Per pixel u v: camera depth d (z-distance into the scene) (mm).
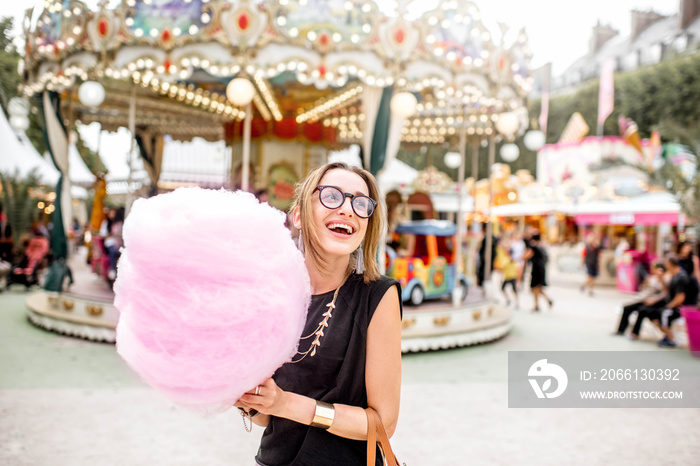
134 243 955
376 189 1438
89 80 7133
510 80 7531
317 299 1396
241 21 6105
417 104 9648
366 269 1396
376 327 1333
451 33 6660
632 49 42781
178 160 15906
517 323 9164
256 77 6891
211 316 911
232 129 10250
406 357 6527
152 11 6316
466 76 6949
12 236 13695
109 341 6523
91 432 3807
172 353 929
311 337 1362
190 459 3424
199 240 927
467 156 32688
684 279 7328
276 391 1145
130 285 956
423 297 7645
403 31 6379
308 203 1379
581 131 25266
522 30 7730
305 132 9789
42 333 6988
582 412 4590
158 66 6395
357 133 12227
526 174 26375
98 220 10414
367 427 1238
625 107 25953
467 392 5098
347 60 6285
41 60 7426
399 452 3643
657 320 7562
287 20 6145
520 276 14164
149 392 4750
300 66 6238
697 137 11289
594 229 20594
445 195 18984
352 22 6230
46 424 3910
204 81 8750
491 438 3953
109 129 12008
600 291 14727
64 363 5602
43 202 15352
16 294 10492
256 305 942
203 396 975
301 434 1388
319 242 1348
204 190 1049
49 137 7637
